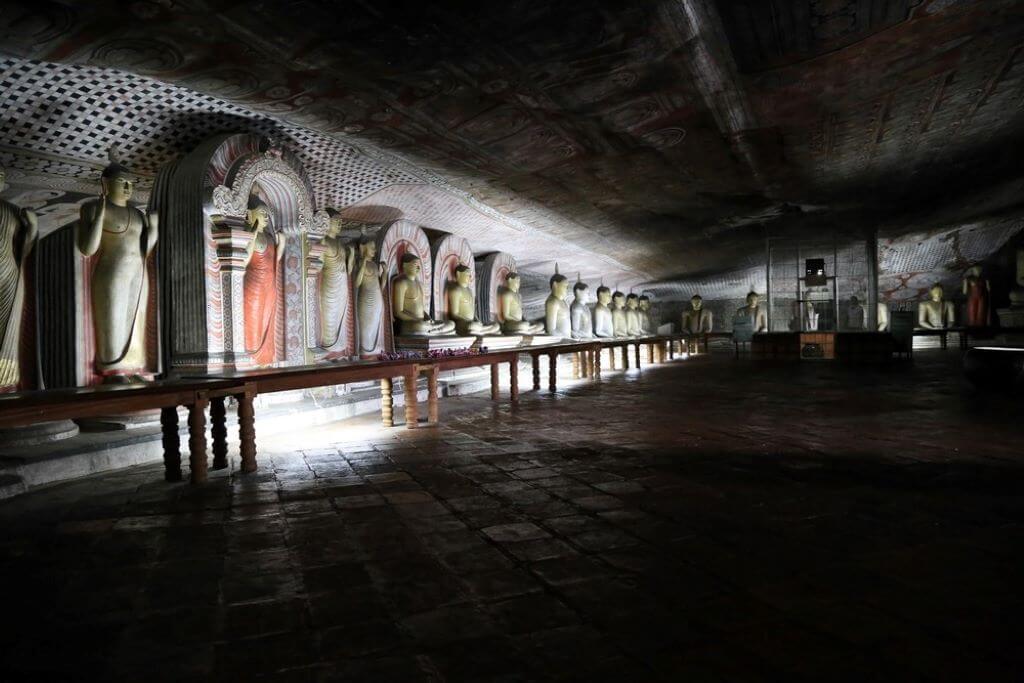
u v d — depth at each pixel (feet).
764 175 38.34
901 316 53.83
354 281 30.78
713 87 24.41
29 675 6.68
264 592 8.67
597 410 25.67
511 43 18.86
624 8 17.88
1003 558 9.35
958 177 46.70
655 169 34.30
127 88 18.53
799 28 20.61
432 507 12.47
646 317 71.87
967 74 26.63
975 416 21.74
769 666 6.54
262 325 24.09
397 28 16.98
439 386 31.45
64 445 16.25
